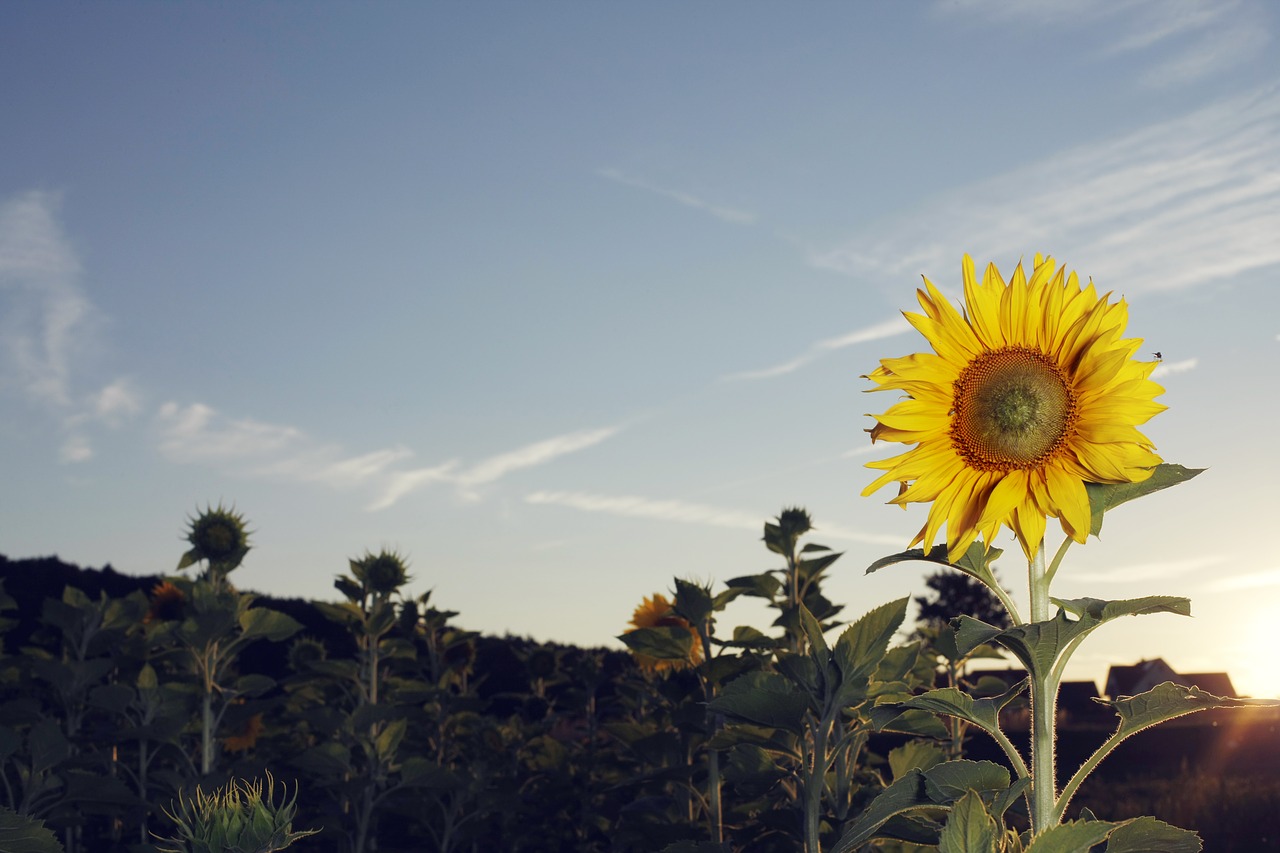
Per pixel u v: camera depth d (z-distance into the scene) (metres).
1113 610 2.42
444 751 9.00
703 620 5.50
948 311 2.82
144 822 6.68
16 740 5.83
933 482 2.74
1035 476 2.66
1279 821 11.94
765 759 4.30
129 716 6.98
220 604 7.11
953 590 34.97
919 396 2.79
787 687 4.02
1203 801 12.75
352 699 8.45
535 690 10.44
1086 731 20.20
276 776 7.55
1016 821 3.67
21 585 18.05
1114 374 2.61
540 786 8.41
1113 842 2.35
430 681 9.10
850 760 4.80
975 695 6.52
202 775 6.64
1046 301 2.77
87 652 7.79
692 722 5.39
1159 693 2.51
